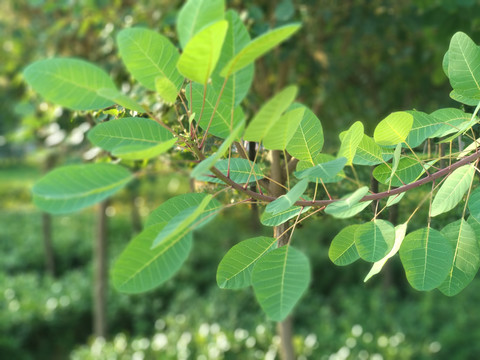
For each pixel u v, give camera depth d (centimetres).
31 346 620
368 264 751
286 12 303
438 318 573
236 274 114
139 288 90
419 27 363
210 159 81
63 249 916
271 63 389
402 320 570
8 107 564
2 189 1532
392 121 109
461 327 538
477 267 119
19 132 406
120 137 96
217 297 654
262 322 562
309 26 410
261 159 174
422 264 114
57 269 900
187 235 93
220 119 103
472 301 593
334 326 580
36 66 80
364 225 114
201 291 749
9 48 543
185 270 762
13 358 575
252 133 82
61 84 81
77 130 316
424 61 415
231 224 911
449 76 115
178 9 358
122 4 441
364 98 471
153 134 97
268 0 372
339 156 103
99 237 554
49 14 524
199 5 85
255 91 356
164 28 320
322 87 442
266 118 78
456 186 114
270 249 115
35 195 77
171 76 93
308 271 95
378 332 529
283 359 359
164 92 86
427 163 123
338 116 451
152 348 509
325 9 394
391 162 129
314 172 94
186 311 634
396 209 163
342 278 756
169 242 91
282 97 75
